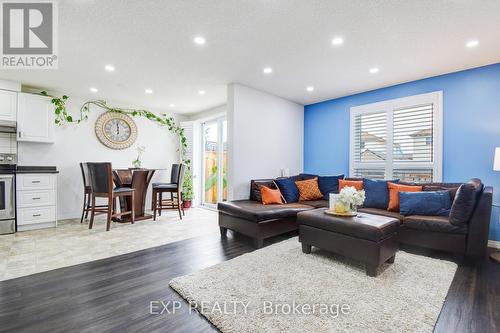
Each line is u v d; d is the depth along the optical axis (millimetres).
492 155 3146
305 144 5270
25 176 3754
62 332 1461
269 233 3117
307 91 4383
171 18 2244
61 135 4547
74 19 2258
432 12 2115
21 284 2047
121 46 2768
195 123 6066
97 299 1821
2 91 3785
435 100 3592
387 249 2303
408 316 1599
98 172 3805
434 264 2469
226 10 2127
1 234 3527
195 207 5938
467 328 1505
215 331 1476
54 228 3887
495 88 3137
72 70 3467
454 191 3066
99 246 3021
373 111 4262
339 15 2178
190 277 2139
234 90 3959
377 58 3039
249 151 4176
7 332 1457
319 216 2629
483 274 2264
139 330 1480
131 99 4988
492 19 2197
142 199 4703
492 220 3135
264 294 1860
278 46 2760
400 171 3947
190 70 3465
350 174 4551
